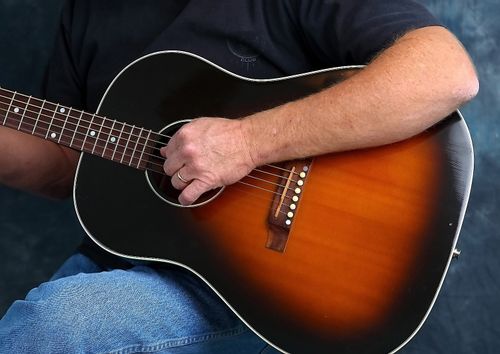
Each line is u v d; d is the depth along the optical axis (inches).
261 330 58.9
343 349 58.3
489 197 79.5
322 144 57.9
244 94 61.2
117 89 62.6
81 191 62.1
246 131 58.8
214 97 61.6
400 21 58.9
